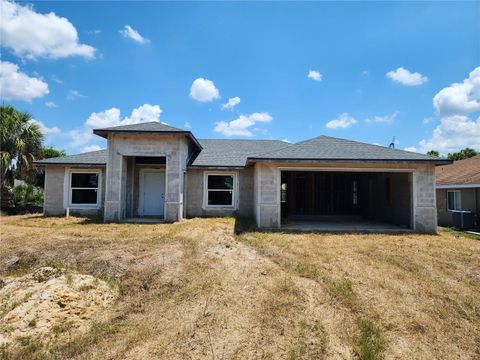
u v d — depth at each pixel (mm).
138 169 14852
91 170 15031
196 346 3824
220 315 4582
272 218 11688
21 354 3830
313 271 6426
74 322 4641
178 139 12891
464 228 13742
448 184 15633
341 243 9141
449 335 4137
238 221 13062
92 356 3709
